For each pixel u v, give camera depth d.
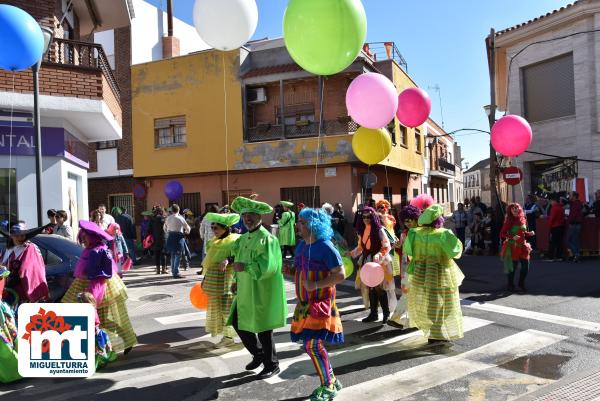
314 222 3.97
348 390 4.33
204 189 20.00
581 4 16.22
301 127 18.28
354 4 4.56
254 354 4.88
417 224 6.25
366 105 5.98
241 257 4.47
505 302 7.71
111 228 8.59
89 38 22.84
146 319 7.36
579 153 16.77
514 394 4.13
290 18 4.62
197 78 19.45
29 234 5.29
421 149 24.52
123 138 22.22
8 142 10.11
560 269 10.97
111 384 4.66
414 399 4.10
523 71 18.69
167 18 24.77
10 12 5.88
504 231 8.65
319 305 3.93
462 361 5.02
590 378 4.41
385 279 6.56
